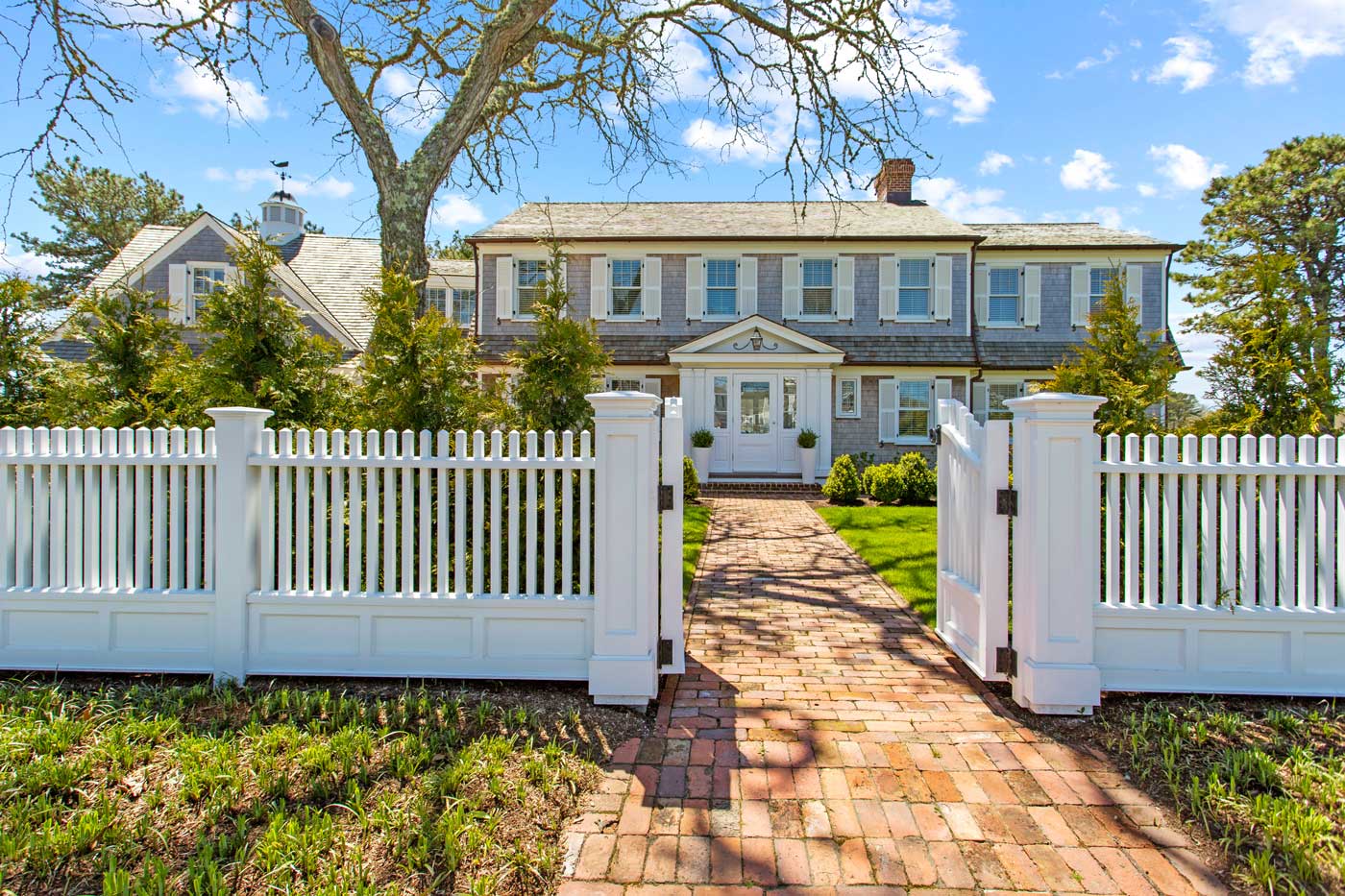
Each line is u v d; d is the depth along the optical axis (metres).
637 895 2.23
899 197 19.36
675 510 4.16
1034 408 3.62
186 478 4.25
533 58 8.72
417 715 3.53
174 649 4.03
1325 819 2.54
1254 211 22.11
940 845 2.51
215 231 16.41
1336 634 3.69
